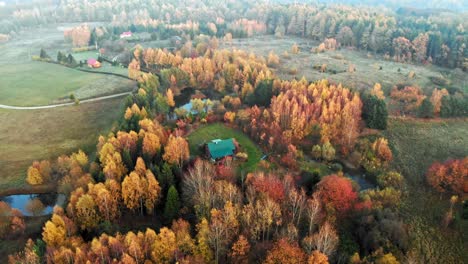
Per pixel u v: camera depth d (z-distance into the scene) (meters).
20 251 66.06
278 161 95.69
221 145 96.06
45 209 81.44
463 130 114.00
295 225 68.62
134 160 87.69
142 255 55.66
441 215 76.44
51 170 90.81
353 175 93.12
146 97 122.00
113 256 56.12
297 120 103.88
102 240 58.06
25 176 92.31
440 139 108.69
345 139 102.94
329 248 58.91
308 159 97.94
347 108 107.06
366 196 75.44
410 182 88.75
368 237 64.56
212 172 79.00
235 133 110.94
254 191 70.31
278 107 108.69
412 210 78.25
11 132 117.00
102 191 67.44
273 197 71.00
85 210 67.12
